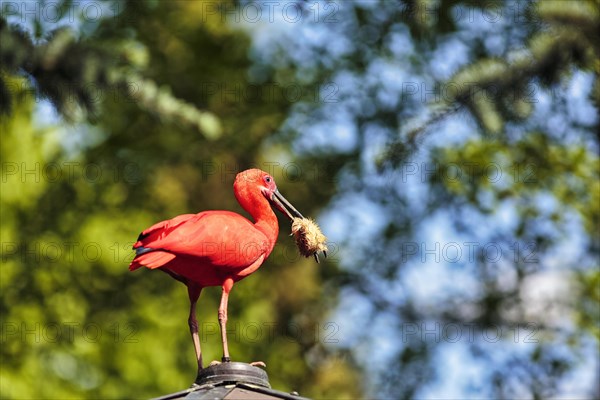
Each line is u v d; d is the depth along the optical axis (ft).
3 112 21.97
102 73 21.17
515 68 22.30
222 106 65.16
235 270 24.67
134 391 52.34
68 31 21.18
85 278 53.93
